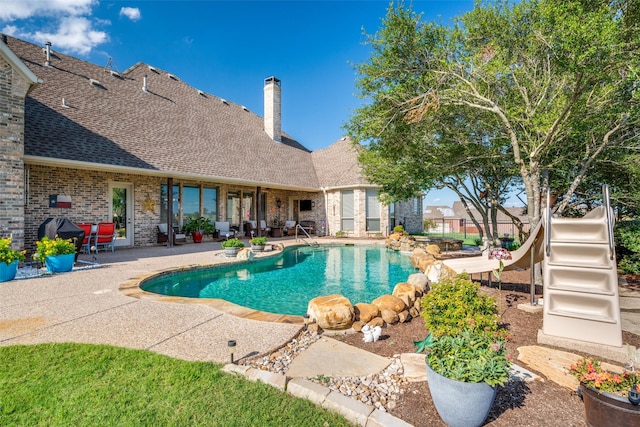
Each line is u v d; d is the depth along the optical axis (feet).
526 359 12.28
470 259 27.12
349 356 12.80
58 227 29.71
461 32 24.07
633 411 7.39
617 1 16.90
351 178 69.51
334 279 32.45
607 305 13.21
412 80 24.54
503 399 9.84
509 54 24.26
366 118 27.91
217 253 40.27
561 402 9.68
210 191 58.18
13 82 28.27
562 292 13.97
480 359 8.65
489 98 24.39
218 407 9.24
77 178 39.50
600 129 21.97
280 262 41.88
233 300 25.02
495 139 29.63
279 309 22.81
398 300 18.15
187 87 67.77
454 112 29.14
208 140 58.29
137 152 43.04
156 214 48.88
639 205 29.14
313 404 9.65
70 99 42.29
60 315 16.83
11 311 17.43
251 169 60.08
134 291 21.65
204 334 14.49
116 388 9.98
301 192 76.64
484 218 43.14
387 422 8.71
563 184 30.63
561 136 22.09
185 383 10.33
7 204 27.73
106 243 41.42
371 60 25.63
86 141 38.37
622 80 17.99
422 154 32.71
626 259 27.91
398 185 43.45
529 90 24.54
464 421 8.36
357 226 67.82
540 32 18.62
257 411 9.13
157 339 13.85
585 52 14.98
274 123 78.18
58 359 11.75
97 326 15.30
